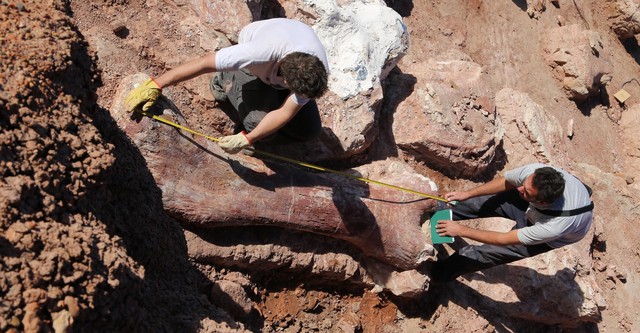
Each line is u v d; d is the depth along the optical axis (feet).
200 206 12.30
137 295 9.56
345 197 14.05
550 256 17.97
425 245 14.98
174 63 13.76
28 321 7.43
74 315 7.89
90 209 9.42
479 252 15.39
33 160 8.52
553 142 21.33
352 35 15.78
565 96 25.73
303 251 14.11
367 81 15.56
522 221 15.35
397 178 15.38
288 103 11.34
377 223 14.47
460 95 18.12
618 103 28.30
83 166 9.24
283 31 11.30
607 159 25.98
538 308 17.62
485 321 16.52
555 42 25.72
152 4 13.97
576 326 19.22
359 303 15.37
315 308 14.74
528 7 26.00
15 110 8.55
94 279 8.34
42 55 9.12
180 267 12.03
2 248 7.78
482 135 18.21
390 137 17.31
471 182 18.65
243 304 12.92
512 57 24.50
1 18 9.21
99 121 10.41
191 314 11.07
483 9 24.25
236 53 11.02
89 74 10.03
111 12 13.34
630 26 29.78
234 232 13.29
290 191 13.32
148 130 11.62
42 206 8.46
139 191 11.30
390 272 15.16
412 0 22.04
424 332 15.83
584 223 14.12
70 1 12.89
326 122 15.10
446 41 22.27
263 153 12.98
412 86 17.80
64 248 8.25
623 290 21.94
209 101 13.84
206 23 14.30
